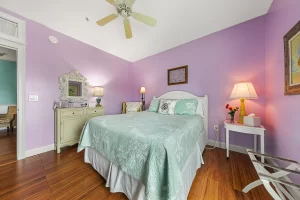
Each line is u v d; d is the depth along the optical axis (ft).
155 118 6.98
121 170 4.27
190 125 5.48
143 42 10.13
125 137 4.15
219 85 8.53
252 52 7.31
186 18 7.34
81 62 9.84
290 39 4.43
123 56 12.96
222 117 8.42
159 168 3.21
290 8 4.58
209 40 8.93
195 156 5.58
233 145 7.95
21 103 6.81
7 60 13.87
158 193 3.16
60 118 7.76
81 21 7.57
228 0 6.07
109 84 12.16
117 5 5.33
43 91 7.70
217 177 5.21
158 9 6.63
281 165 5.24
